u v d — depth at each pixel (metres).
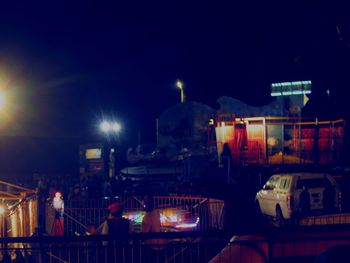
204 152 37.28
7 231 11.59
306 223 10.98
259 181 26.84
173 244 7.70
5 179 34.88
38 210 16.69
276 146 28.45
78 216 18.58
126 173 36.12
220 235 6.78
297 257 7.59
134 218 13.91
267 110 36.34
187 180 29.41
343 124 28.27
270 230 6.86
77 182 31.52
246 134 28.61
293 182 19.31
